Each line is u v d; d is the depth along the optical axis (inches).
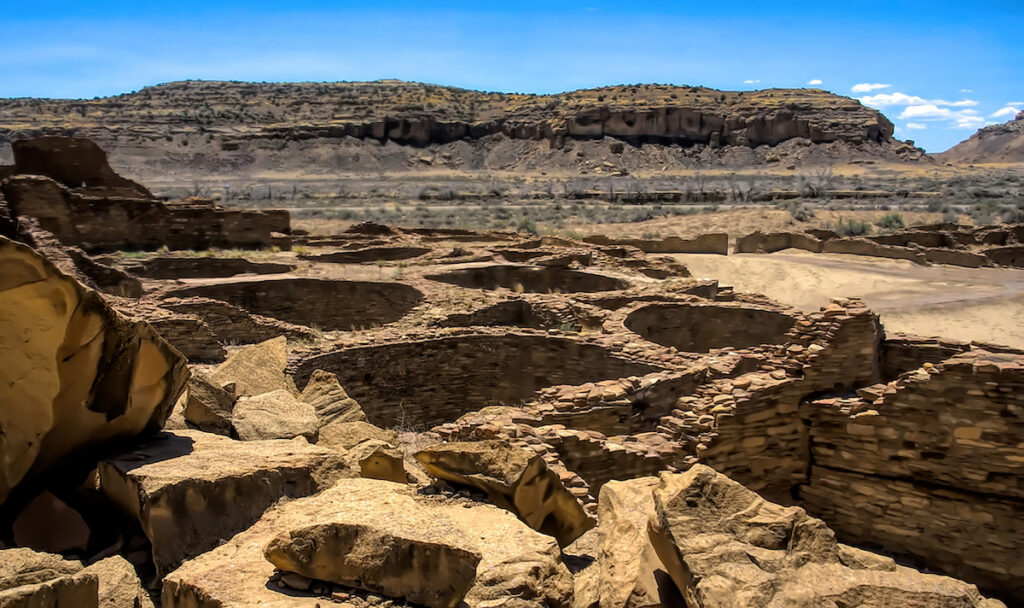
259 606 171.2
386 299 884.6
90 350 217.9
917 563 362.0
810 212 2625.5
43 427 214.4
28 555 168.7
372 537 182.4
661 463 360.5
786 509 208.4
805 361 392.8
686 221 2454.5
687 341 714.2
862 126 6688.0
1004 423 339.3
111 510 227.8
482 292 826.8
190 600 177.8
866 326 398.3
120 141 5959.6
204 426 302.5
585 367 543.8
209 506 208.8
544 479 260.4
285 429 308.2
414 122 6678.2
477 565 182.9
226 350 592.4
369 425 362.9
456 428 371.2
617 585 213.5
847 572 197.8
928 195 3403.1
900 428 363.6
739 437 376.2
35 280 197.3
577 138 6515.8
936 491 356.8
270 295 895.7
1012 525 340.8
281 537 181.6
